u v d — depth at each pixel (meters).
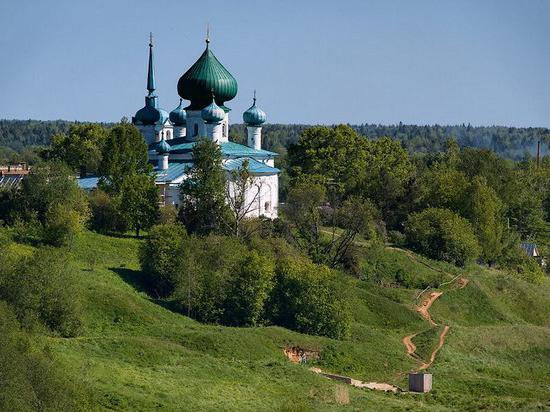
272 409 135.88
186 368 149.62
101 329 169.50
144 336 167.00
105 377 135.38
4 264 160.38
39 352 126.62
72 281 164.38
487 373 181.50
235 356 163.75
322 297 188.38
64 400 115.38
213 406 133.00
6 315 134.75
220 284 188.62
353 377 170.50
